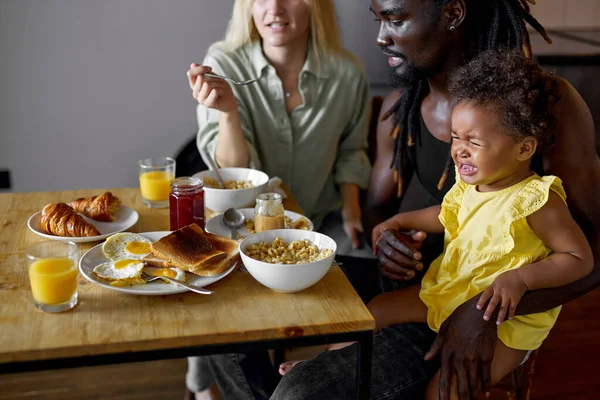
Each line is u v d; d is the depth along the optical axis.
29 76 2.59
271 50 2.02
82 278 1.24
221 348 1.08
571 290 1.32
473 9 1.50
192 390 1.93
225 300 1.17
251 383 1.89
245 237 1.34
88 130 2.71
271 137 2.08
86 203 1.48
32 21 2.52
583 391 2.02
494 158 1.28
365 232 1.91
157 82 2.69
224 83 1.76
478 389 1.28
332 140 2.13
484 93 1.27
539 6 2.57
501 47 1.38
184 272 1.22
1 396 1.94
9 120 2.64
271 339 1.09
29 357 1.01
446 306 1.40
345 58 2.13
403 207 2.41
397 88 1.66
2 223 1.48
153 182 1.60
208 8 2.62
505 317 1.26
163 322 1.09
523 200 1.30
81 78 2.63
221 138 1.86
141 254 1.28
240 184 1.69
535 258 1.32
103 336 1.05
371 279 1.83
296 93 2.07
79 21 2.55
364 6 2.57
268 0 1.90
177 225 1.43
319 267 1.17
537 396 1.99
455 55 1.54
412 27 1.49
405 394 1.33
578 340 2.27
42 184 2.75
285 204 1.68
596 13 2.59
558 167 1.39
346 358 1.36
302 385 1.30
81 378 2.04
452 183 1.66
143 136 2.76
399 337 1.43
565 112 1.38
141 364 2.14
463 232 1.42
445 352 1.29
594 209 1.39
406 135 1.74
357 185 2.19
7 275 1.24
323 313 1.14
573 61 2.37
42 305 1.11
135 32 2.60
